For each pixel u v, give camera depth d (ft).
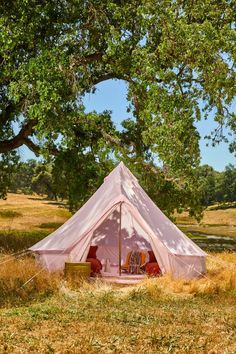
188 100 64.49
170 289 41.83
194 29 63.05
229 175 435.53
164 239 51.16
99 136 77.10
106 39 68.08
